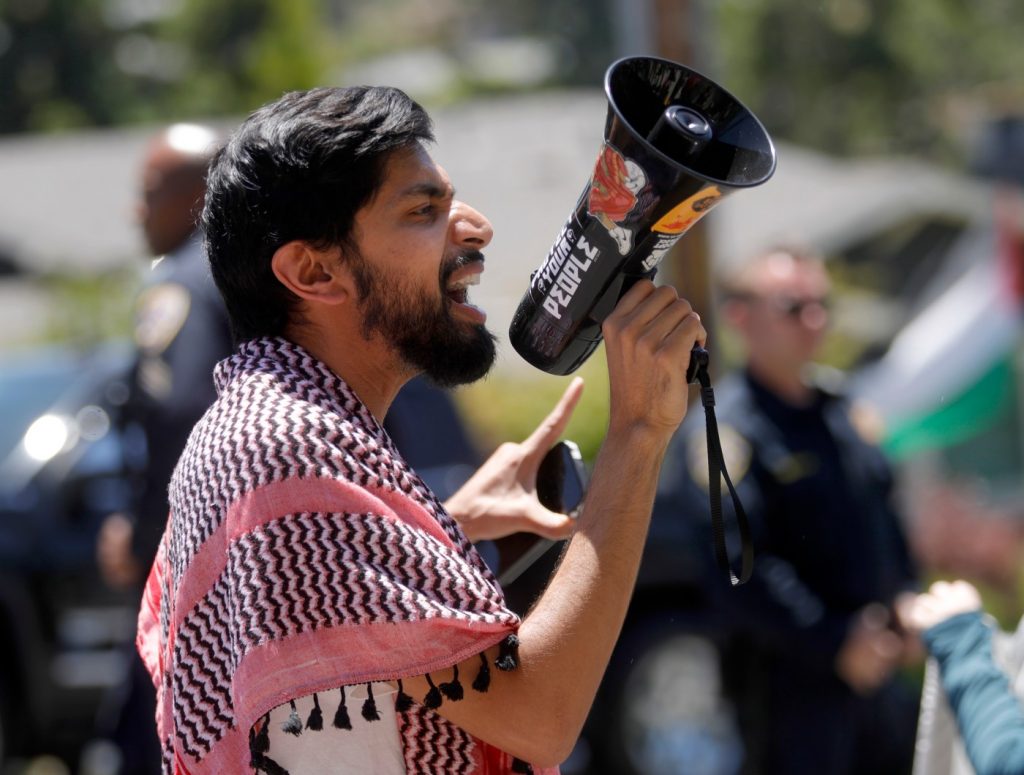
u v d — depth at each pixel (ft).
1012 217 96.68
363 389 19.04
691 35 61.41
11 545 61.11
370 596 16.44
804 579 40.55
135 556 38.01
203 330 36.37
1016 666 24.06
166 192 41.42
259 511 16.76
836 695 40.55
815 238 160.25
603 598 17.74
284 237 18.22
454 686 16.94
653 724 61.31
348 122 18.11
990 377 97.25
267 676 16.28
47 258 209.77
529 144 185.16
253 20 370.94
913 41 315.58
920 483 89.45
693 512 41.78
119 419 39.19
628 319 18.54
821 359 120.16
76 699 60.95
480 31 578.25
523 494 22.95
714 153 19.22
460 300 19.31
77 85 371.76
